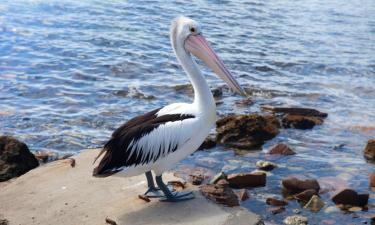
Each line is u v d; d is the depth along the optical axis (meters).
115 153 6.50
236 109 11.60
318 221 7.38
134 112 11.31
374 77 14.27
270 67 14.69
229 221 6.53
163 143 6.59
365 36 18.11
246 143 9.81
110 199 7.10
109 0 20.92
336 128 10.80
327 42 17.30
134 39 16.39
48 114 11.04
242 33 17.95
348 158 9.44
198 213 6.70
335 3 22.95
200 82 6.86
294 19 20.17
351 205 7.82
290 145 9.89
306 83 13.62
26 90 12.20
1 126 10.44
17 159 8.49
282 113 11.37
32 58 14.27
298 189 8.13
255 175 8.31
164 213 6.69
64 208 6.91
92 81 12.95
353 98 12.71
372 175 8.51
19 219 6.69
